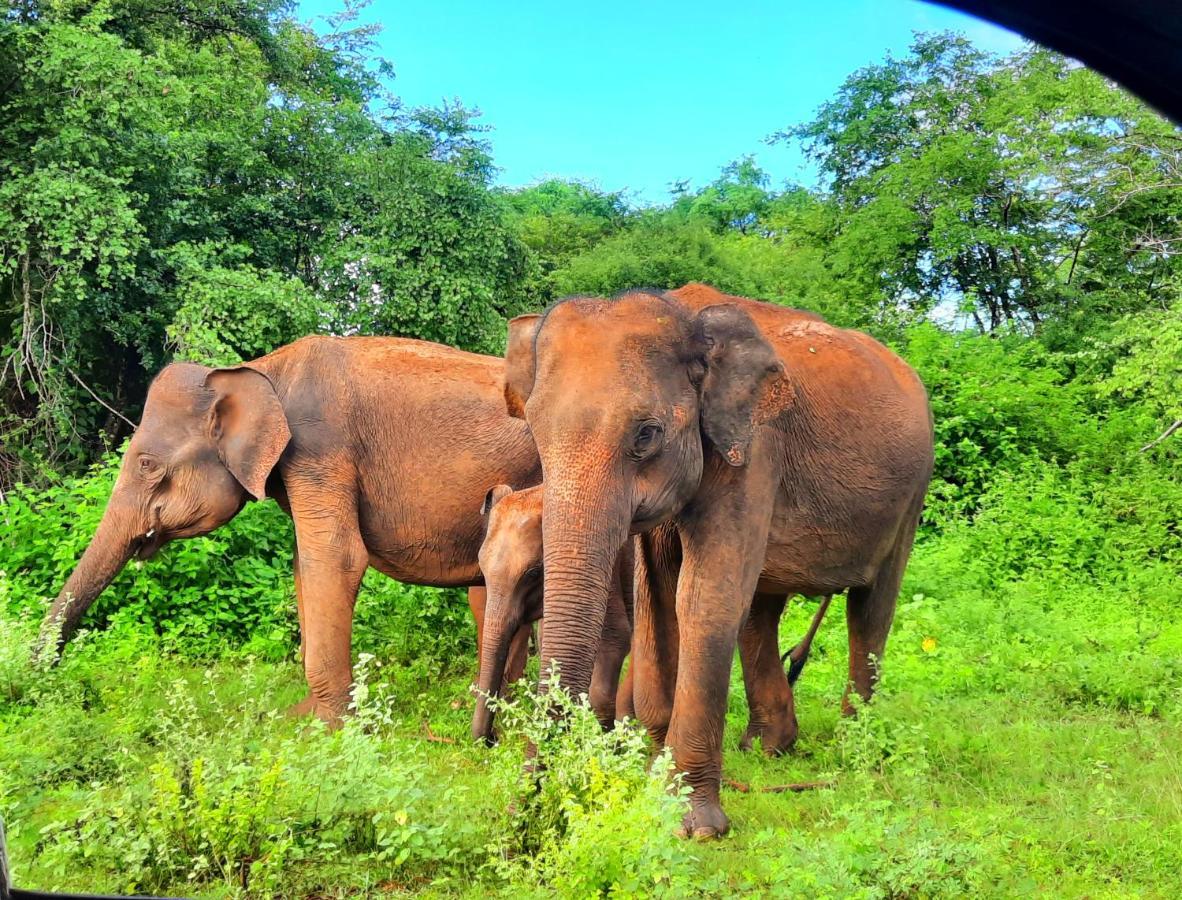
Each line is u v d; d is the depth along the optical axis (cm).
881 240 2214
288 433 727
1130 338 1548
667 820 372
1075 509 1273
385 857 413
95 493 947
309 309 1395
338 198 1655
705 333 484
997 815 457
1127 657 795
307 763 453
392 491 752
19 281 1330
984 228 2122
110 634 818
